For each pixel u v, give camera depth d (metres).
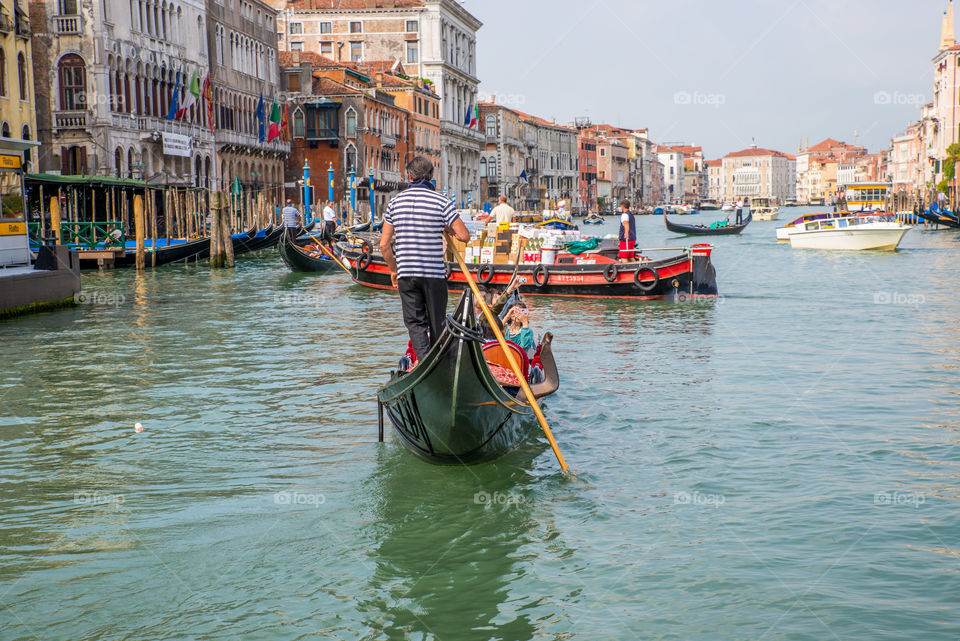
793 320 18.92
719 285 26.94
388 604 6.07
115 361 14.52
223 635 5.71
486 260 24.47
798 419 10.37
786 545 6.86
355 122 69.19
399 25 90.12
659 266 22.70
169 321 19.48
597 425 10.22
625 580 6.34
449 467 8.82
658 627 5.73
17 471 8.79
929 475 8.38
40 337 17.16
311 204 68.75
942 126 88.75
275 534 7.19
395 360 14.41
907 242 50.78
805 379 12.56
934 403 11.06
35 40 42.03
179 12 51.03
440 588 6.29
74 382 12.85
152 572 6.55
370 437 9.80
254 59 63.66
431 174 8.39
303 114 68.94
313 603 6.10
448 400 8.12
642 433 9.87
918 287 25.97
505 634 5.68
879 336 16.55
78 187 36.00
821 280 28.55
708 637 5.59
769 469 8.60
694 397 11.49
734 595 6.09
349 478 8.49
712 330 17.55
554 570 6.52
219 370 13.66
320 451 9.32
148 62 46.91
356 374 13.26
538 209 125.12
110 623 5.86
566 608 5.98
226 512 7.66
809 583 6.25
